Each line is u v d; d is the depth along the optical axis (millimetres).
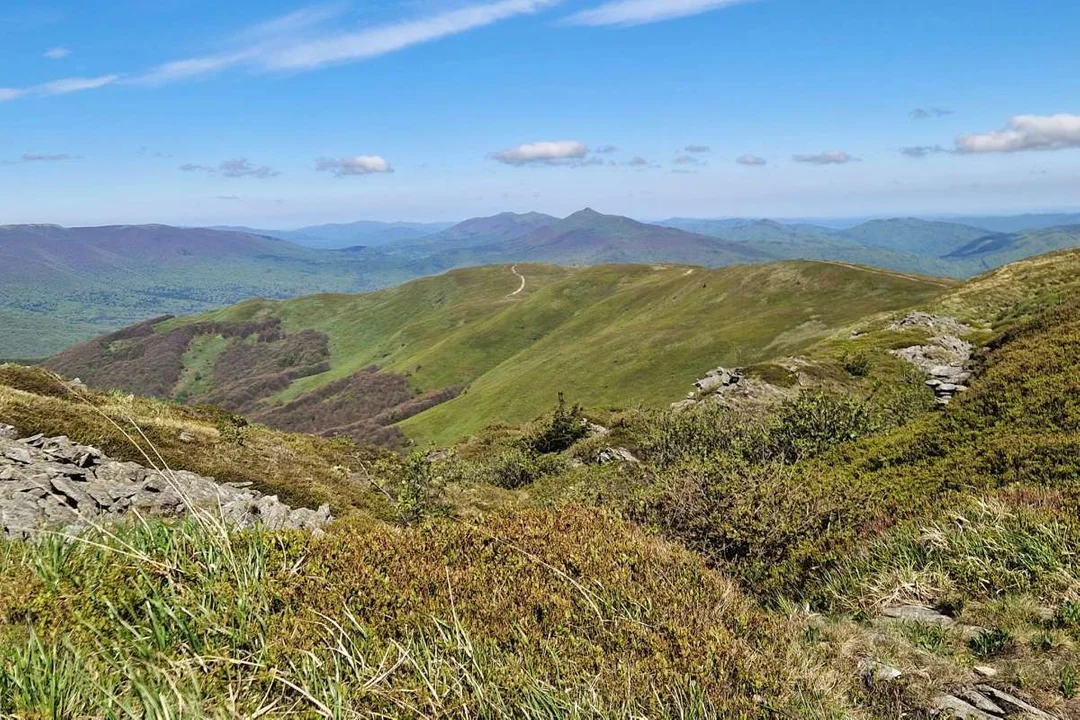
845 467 14562
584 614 5055
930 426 14812
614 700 4047
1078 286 61594
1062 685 4582
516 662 4297
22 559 5203
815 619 6395
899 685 4723
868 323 76500
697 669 4402
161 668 3820
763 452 20188
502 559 6016
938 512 8328
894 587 6730
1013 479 9719
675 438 28469
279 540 5727
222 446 22219
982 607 5949
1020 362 15328
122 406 25016
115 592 4605
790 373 48688
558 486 28875
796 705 4305
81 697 3541
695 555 6734
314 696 3791
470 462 41438
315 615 4559
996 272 84188
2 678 3535
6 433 15625
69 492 11055
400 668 4184
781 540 8859
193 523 5785
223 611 4516
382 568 5543
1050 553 6289
